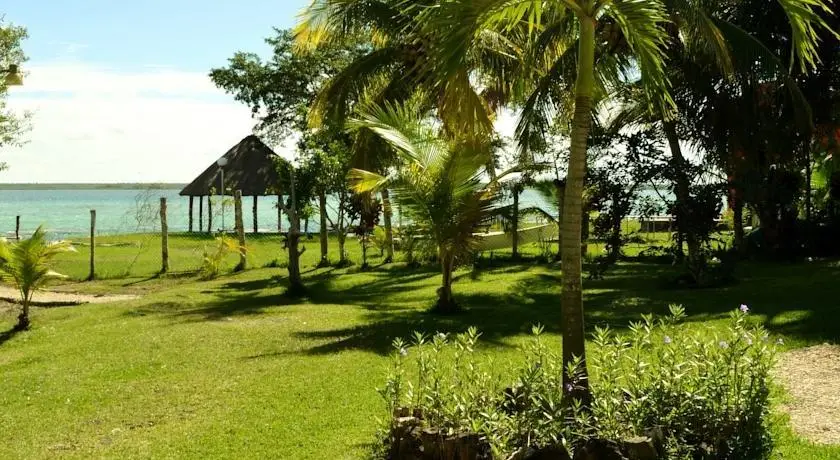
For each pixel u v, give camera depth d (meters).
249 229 54.81
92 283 21.88
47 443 6.89
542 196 23.48
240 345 11.45
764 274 17.62
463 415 5.25
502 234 27.06
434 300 16.69
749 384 5.49
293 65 39.78
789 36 18.89
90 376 9.63
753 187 20.14
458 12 5.14
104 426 7.39
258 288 19.80
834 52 19.73
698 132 18.48
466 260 14.41
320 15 17.94
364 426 6.89
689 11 6.43
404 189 13.77
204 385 8.87
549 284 18.67
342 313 14.81
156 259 28.05
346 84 18.41
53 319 15.12
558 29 8.79
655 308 13.35
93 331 13.24
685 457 4.93
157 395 8.51
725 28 14.57
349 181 22.50
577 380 5.36
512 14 5.38
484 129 6.30
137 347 11.45
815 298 13.12
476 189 13.85
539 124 10.68
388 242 25.84
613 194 17.12
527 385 5.19
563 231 5.67
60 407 8.16
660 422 5.19
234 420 7.29
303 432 6.80
